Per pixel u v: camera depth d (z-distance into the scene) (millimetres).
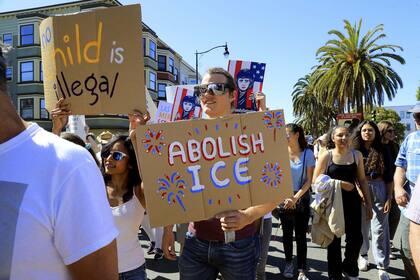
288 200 4293
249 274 2330
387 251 4516
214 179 2082
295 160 4566
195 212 2049
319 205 4059
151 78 34500
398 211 5266
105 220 1177
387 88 27641
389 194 4621
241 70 3418
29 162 1103
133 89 2154
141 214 2697
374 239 4598
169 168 2037
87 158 1202
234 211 2094
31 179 1086
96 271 1133
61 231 1096
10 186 1066
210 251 2322
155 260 5492
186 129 2072
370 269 4930
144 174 2010
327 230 4082
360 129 4852
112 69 2168
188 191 2049
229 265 2293
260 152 2145
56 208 1094
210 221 2328
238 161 2115
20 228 1042
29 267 1060
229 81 2488
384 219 4562
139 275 2664
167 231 2820
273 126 2174
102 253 1142
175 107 5898
